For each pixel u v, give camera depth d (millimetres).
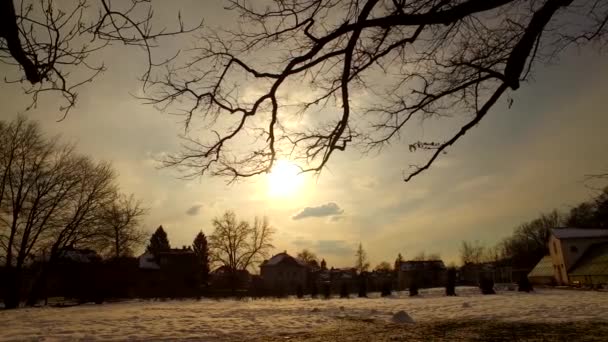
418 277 89312
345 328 16859
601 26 7113
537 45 6988
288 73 6367
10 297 39625
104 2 4145
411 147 7301
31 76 4098
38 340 14664
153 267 77875
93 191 43250
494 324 15984
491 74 6652
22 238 40062
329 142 7609
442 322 17797
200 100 6910
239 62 6586
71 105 4523
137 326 19203
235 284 72312
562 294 38719
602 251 55812
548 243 66438
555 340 11375
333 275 115562
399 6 5867
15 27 3641
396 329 15734
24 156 39969
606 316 17703
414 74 7750
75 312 30094
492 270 102312
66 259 48219
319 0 6453
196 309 32375
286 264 101125
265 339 14062
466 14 5137
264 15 6543
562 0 5410
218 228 72938
